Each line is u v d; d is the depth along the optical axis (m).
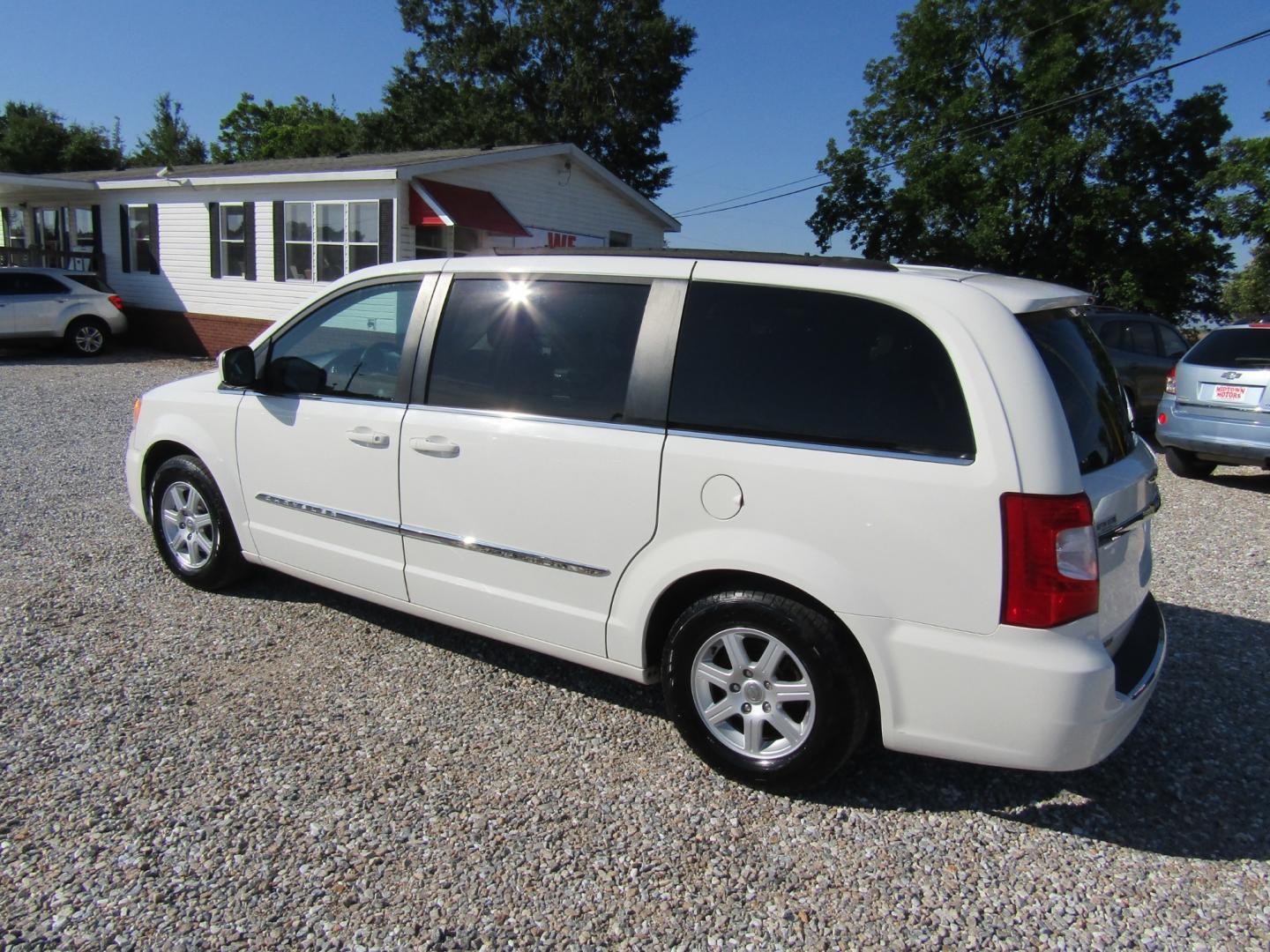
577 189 18.62
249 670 3.92
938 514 2.70
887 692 2.84
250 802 2.96
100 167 41.38
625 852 2.79
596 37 36.84
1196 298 28.48
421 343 3.81
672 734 3.52
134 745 3.27
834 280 3.00
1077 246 27.06
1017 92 28.23
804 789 3.06
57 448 8.42
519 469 3.46
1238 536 6.73
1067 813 3.09
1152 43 27.19
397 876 2.64
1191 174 27.31
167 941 2.34
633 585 3.25
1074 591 2.63
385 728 3.48
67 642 4.11
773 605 2.97
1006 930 2.52
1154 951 2.46
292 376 4.15
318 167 16.22
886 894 2.66
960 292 2.85
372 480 3.91
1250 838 2.99
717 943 2.43
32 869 2.59
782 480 2.91
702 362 3.14
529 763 3.28
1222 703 3.91
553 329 3.48
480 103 38.03
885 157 29.92
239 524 4.50
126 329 17.72
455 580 3.72
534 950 2.38
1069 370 2.97
